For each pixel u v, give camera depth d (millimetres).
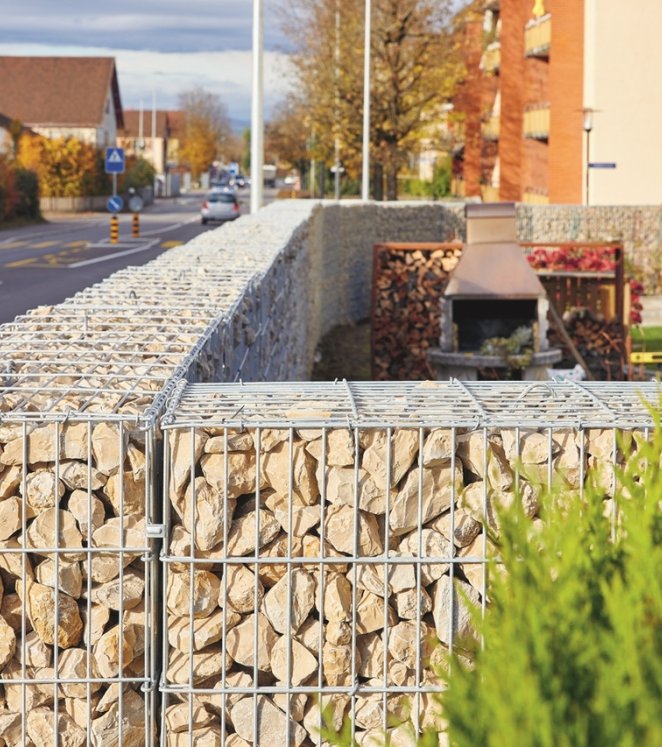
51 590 4801
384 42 56719
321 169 73188
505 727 2574
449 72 57531
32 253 42688
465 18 58312
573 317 21656
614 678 2723
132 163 99812
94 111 113375
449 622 4688
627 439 4699
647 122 45281
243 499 4805
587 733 2613
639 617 2932
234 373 7664
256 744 4680
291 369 13641
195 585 4723
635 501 3531
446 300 17656
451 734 2770
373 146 58500
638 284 22828
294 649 4738
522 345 17594
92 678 4770
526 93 55500
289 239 13312
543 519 3537
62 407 4977
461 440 4719
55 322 7066
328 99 58250
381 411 4930
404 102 57562
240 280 9062
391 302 21938
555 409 4965
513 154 56969
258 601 4715
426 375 21938
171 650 4762
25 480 4754
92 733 4770
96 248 45375
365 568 4707
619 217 37531
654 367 22750
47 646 4828
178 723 4734
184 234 54969
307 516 4734
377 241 30688
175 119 196000
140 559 4812
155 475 4797
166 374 5629
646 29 44875
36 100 113625
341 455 4699
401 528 4715
